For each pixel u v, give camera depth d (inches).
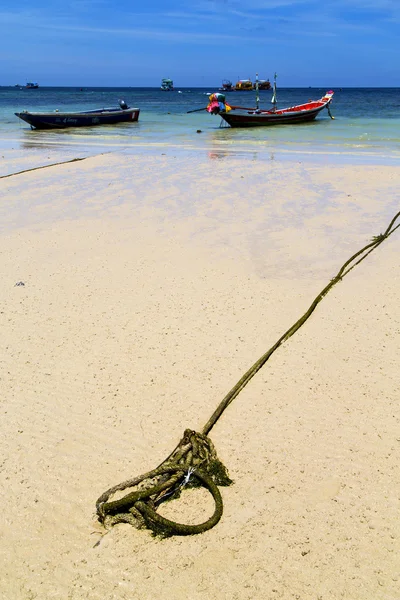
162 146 869.2
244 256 337.7
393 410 187.5
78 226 403.5
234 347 229.9
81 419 185.5
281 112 1302.9
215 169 626.2
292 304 270.1
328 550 134.3
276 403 192.7
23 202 477.7
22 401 195.3
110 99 3299.7
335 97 3762.3
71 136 1059.9
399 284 291.3
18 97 3831.2
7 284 298.2
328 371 211.6
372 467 161.6
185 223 408.2
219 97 1172.5
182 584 126.6
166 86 6417.3
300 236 375.2
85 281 301.0
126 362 219.3
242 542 137.2
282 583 126.3
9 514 147.1
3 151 816.3
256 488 154.8
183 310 264.1
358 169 610.9
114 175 595.2
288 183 542.9
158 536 139.9
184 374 210.5
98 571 130.5
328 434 176.2
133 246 357.7
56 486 156.6
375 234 377.7
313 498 150.6
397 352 224.2
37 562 133.3
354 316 256.8
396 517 143.5
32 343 235.1
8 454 169.5
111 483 157.4
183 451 162.2
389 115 1576.0
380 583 125.6
